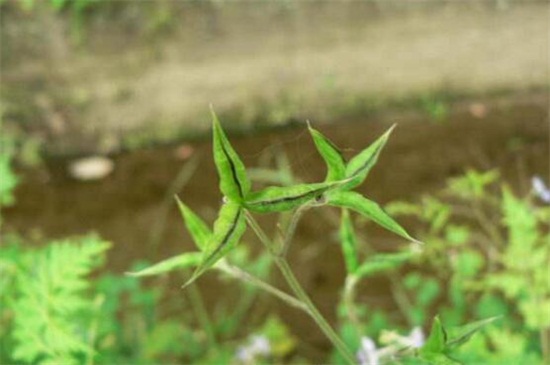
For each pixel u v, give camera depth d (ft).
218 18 18.97
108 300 13.23
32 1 19.34
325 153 5.49
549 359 11.19
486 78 17.97
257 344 13.84
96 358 9.09
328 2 18.78
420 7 18.53
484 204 15.88
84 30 19.24
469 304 14.30
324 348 15.14
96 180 17.94
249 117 18.24
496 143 17.11
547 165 16.67
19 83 18.98
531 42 18.11
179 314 15.49
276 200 5.15
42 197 17.79
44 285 9.17
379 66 18.28
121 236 17.01
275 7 18.83
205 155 17.94
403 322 14.90
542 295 11.24
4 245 16.99
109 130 18.56
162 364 14.29
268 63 18.56
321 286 15.79
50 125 18.66
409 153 17.17
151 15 19.10
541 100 17.62
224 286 15.74
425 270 15.24
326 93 18.20
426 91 18.01
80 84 18.93
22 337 8.91
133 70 18.92
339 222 16.21
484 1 18.42
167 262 6.86
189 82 18.66
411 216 16.05
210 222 16.93
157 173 17.83
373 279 15.47
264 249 15.99
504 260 11.24
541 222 14.93
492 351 12.45
